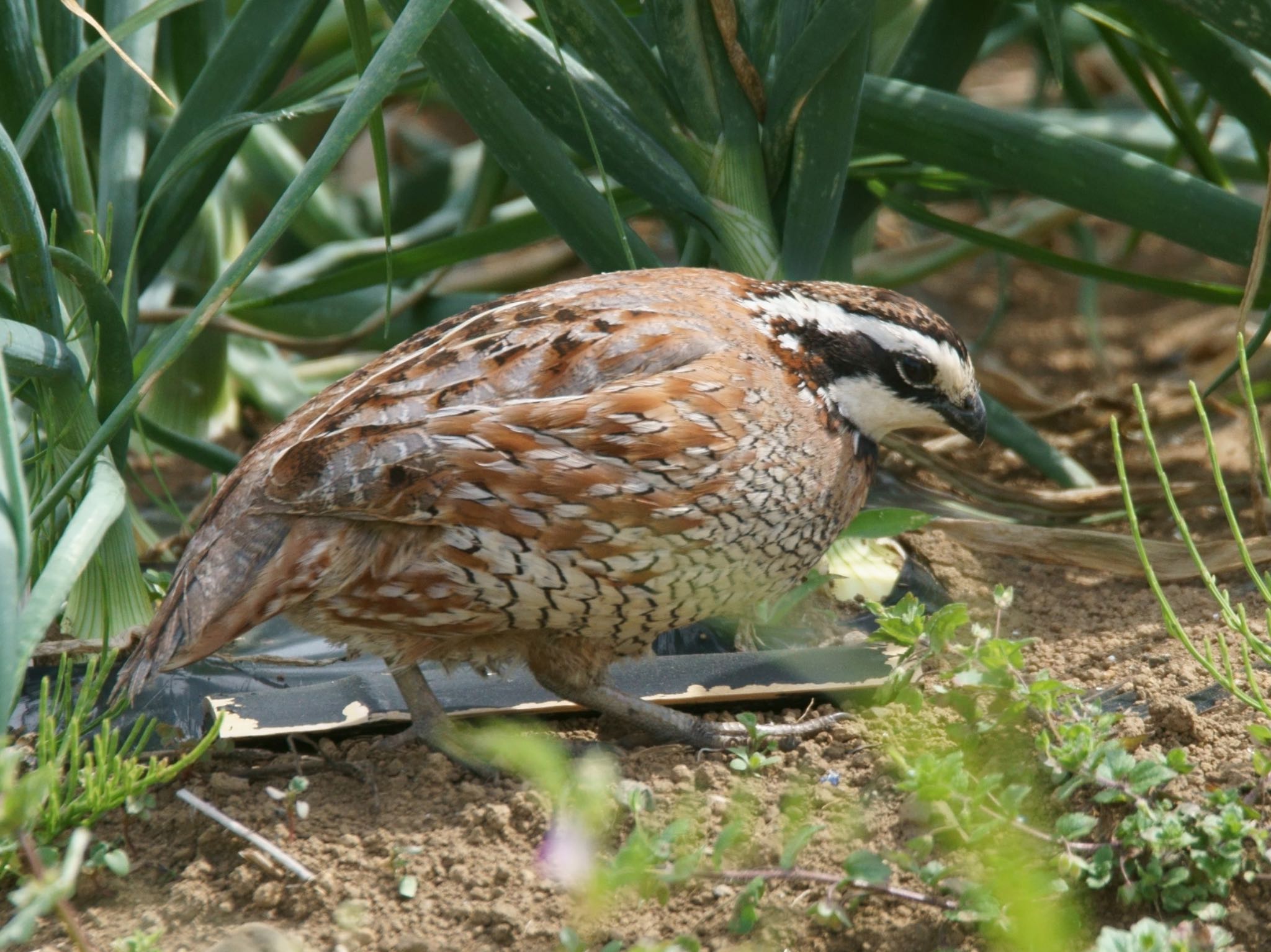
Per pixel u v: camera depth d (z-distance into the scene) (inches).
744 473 269.3
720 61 331.9
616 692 293.0
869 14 309.6
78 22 349.4
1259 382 466.3
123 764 257.8
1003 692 272.1
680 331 277.1
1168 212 340.2
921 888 234.7
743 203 342.6
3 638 205.9
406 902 243.3
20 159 295.3
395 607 269.3
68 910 209.2
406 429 259.0
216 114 354.3
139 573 329.7
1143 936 203.6
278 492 261.4
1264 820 239.5
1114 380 530.3
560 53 300.7
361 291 480.1
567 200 336.8
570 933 223.8
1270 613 260.8
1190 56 359.6
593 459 258.2
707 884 241.8
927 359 296.5
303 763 282.5
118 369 312.7
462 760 281.3
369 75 253.3
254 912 243.8
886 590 349.7
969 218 644.7
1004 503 401.1
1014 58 761.6
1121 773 234.7
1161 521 402.0
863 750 279.9
